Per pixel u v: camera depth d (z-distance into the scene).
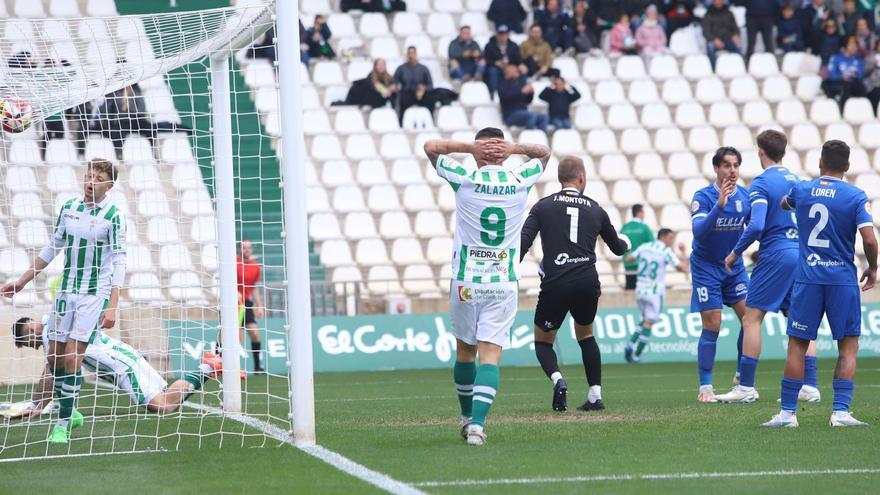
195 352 56.84
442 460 23.66
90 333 29.72
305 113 81.75
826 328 68.19
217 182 34.78
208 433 30.23
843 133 87.62
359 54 86.94
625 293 69.31
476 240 25.45
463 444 26.38
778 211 34.38
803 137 86.62
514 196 25.38
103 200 29.89
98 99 36.09
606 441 26.47
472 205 25.22
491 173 25.45
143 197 65.06
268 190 76.12
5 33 31.34
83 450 27.73
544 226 33.56
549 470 22.05
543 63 85.38
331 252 72.38
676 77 90.12
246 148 78.38
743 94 89.75
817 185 28.14
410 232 75.31
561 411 34.22
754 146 86.38
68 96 31.77
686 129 86.88
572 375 54.94
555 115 83.00
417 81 82.06
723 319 67.12
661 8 94.25
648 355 66.69
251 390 49.41
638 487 20.05
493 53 84.56
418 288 70.94
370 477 21.58
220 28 30.81
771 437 26.72
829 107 88.94
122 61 31.78
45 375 33.50
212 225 65.56
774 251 34.88
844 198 27.77
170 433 30.59
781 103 89.12
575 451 24.77
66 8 84.56
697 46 93.38
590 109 85.88
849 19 91.44
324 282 64.81
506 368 62.44
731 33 91.50
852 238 27.97
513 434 28.19
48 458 26.41
